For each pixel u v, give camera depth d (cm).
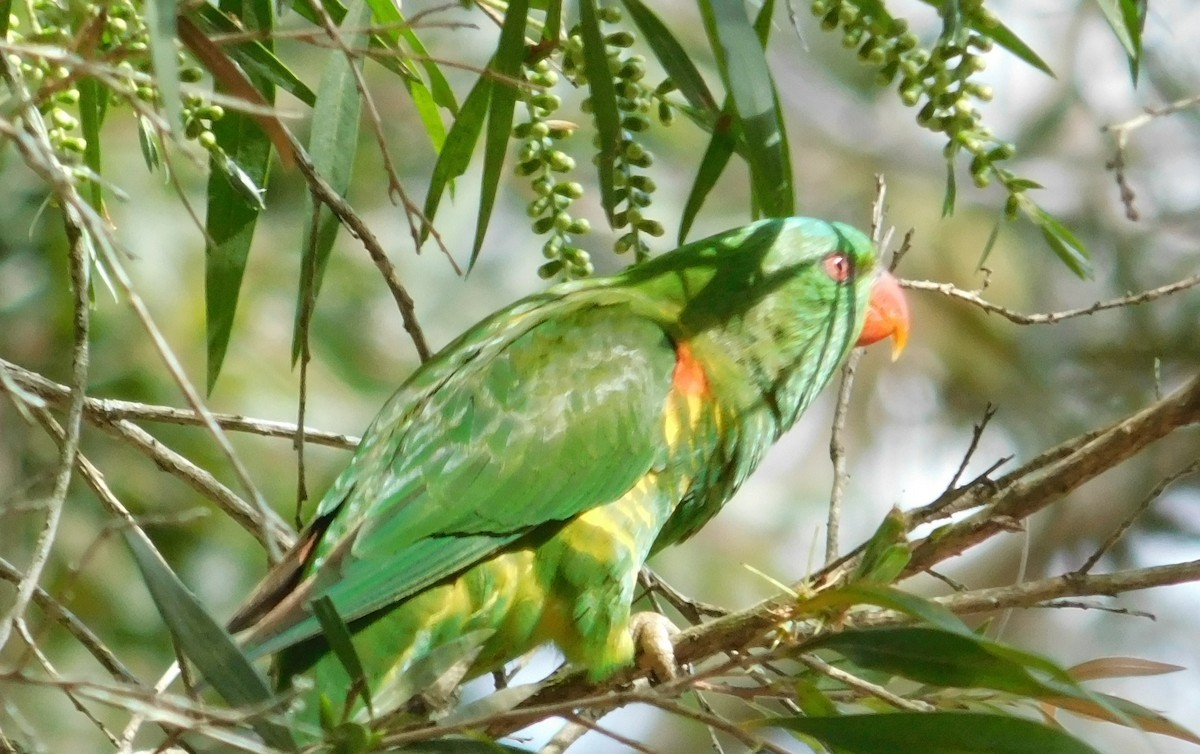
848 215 1716
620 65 711
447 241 1483
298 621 600
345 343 1380
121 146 1251
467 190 1511
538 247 1541
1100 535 1568
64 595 489
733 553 1652
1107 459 545
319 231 700
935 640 516
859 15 670
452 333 1450
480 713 550
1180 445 1553
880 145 1777
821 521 1698
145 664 1176
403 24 540
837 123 1797
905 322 891
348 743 490
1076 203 1658
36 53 457
